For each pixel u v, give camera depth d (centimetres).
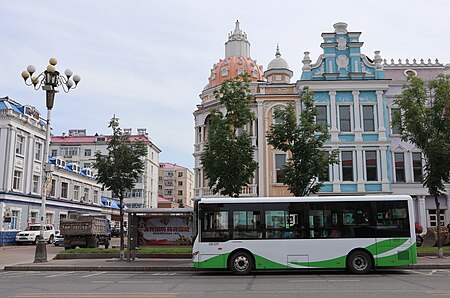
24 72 2134
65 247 3170
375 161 3525
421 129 2286
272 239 1675
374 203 1698
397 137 3578
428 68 3750
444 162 2220
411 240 1673
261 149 3653
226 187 2397
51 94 2212
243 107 2486
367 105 3591
